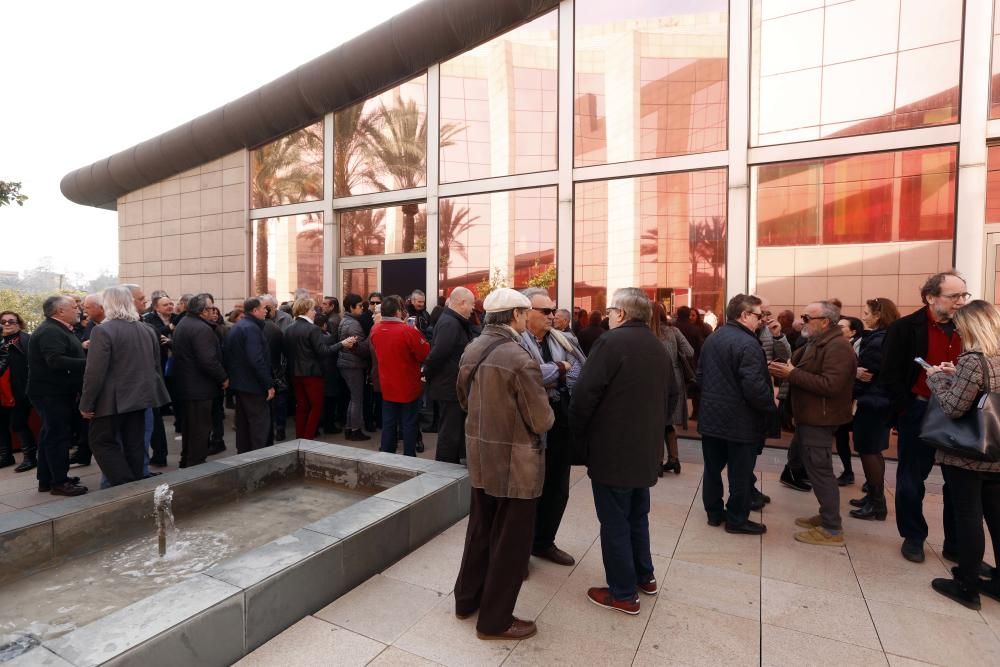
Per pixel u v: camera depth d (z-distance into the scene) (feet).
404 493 11.59
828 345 11.41
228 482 13.50
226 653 7.29
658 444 8.79
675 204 21.95
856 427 13.15
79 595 9.21
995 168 17.88
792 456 15.08
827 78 19.67
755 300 11.95
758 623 8.63
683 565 10.62
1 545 9.37
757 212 20.81
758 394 11.13
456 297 14.98
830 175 19.77
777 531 12.28
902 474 11.01
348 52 27.99
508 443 7.95
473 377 8.42
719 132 21.07
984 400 8.48
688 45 21.54
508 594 7.98
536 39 24.35
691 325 20.74
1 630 8.16
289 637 8.04
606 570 9.00
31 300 173.78
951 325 10.52
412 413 17.04
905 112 18.70
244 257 33.53
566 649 7.91
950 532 10.72
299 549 8.86
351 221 30.60
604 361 8.50
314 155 31.24
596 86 23.16
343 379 22.03
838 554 11.10
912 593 9.55
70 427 14.98
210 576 7.89
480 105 25.82
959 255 17.97
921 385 10.76
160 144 35.58
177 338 15.69
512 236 25.17
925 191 18.51
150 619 6.71
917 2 18.43
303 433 19.86
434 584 9.71
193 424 15.89
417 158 27.89
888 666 7.57
